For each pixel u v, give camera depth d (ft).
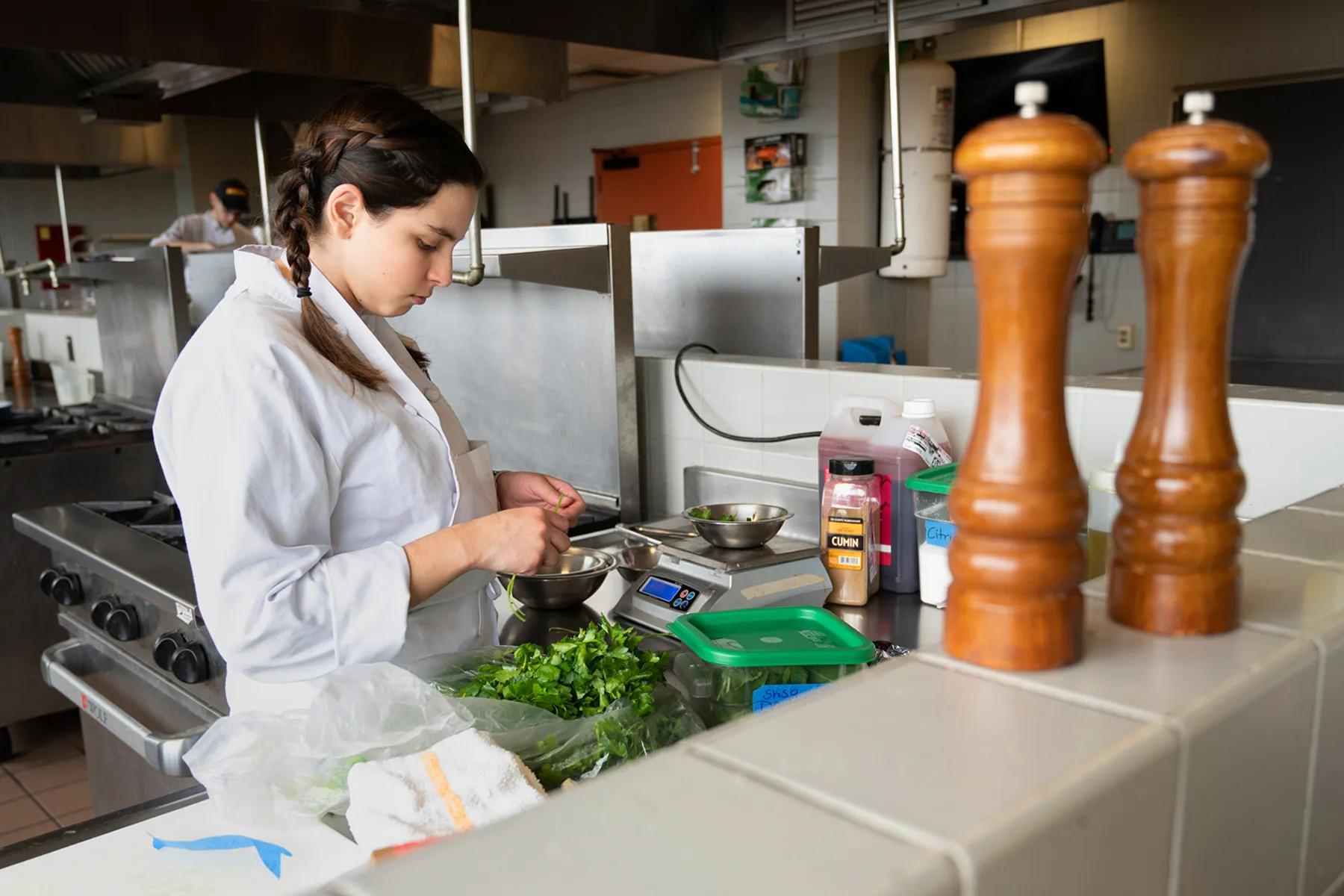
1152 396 2.14
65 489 10.47
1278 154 14.33
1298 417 4.33
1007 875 1.40
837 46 8.68
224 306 3.95
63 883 2.94
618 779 1.53
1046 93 1.75
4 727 10.55
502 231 7.45
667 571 5.18
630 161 21.98
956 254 17.07
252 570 3.64
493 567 4.06
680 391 6.93
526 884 1.27
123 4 7.27
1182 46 14.80
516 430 7.74
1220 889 1.92
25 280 13.33
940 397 5.56
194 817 3.31
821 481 5.57
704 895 1.24
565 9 8.23
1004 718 1.74
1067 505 1.86
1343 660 2.18
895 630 4.80
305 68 8.32
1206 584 2.09
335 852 3.07
